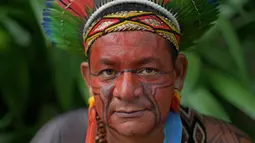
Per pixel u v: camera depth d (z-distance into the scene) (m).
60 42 2.28
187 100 3.70
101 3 1.97
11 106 4.36
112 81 1.92
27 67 4.26
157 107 1.92
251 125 4.60
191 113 2.29
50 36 2.29
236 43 3.96
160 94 1.92
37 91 4.57
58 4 2.13
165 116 1.96
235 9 4.39
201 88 3.97
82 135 2.41
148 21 1.90
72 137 2.41
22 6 4.27
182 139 2.21
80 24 2.14
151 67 1.90
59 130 2.43
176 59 2.05
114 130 1.95
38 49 4.33
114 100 1.92
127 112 1.89
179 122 2.09
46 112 4.45
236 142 2.36
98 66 1.94
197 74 3.73
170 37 1.96
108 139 2.07
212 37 4.26
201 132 2.27
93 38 1.96
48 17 2.20
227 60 4.33
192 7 2.09
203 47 4.20
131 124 1.89
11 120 4.48
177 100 2.09
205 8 2.13
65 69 3.90
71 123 2.45
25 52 4.27
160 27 1.91
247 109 3.91
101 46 1.92
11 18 4.23
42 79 4.54
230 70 4.32
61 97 3.96
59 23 2.20
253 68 4.64
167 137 2.06
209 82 4.14
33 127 4.44
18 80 4.25
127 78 1.88
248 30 4.67
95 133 2.16
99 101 1.96
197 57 3.82
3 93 4.30
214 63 4.33
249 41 4.73
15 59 4.18
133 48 1.87
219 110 3.83
